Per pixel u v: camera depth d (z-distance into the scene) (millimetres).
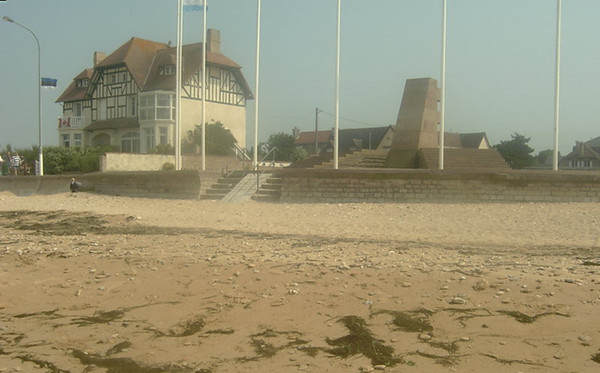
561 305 6184
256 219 16469
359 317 6242
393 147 27453
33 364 5266
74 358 5391
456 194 18500
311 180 20219
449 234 12781
